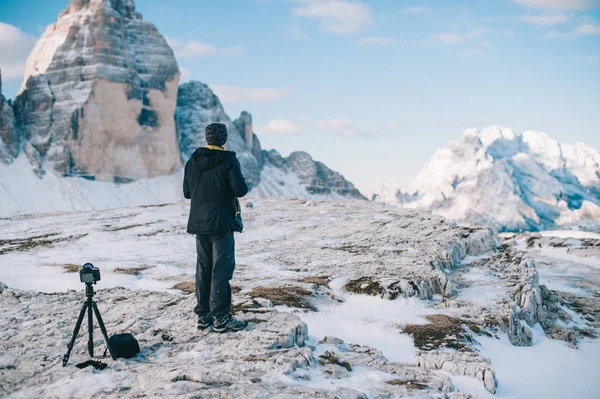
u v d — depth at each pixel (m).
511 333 16.52
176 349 8.61
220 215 8.83
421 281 20.11
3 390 6.96
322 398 6.55
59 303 12.05
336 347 10.51
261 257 28.09
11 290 13.01
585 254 39.88
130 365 7.93
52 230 42.31
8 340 9.12
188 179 9.02
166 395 6.57
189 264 27.30
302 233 37.34
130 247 34.06
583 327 20.47
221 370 7.46
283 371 7.46
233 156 8.89
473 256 29.27
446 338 14.41
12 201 199.75
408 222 37.47
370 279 20.53
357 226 38.06
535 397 11.15
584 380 13.23
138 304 11.73
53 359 8.13
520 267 24.77
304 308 16.75
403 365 9.26
